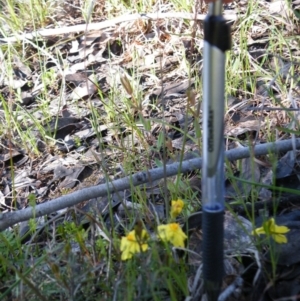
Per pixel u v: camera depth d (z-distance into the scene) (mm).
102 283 684
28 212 827
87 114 1224
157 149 964
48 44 1512
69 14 1640
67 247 681
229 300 674
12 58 1458
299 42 1136
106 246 785
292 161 896
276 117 1029
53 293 721
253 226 689
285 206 825
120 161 1046
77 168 1069
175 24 1407
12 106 1312
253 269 712
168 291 693
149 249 687
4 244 840
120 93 1220
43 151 1160
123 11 1527
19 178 1095
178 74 1265
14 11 1706
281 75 1150
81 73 1352
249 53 1251
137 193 888
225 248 735
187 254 741
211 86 531
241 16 1350
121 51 1430
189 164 872
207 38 518
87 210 922
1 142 1203
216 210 578
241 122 1062
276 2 1371
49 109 1271
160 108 1165
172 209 655
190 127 1086
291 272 689
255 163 904
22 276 643
